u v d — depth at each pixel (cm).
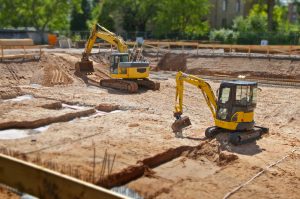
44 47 4247
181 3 5069
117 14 5809
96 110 2038
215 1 6175
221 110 1548
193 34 5316
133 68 2628
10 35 5522
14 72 2909
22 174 574
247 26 5378
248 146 1493
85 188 511
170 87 2808
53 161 1171
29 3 5797
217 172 1238
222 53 3769
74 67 3178
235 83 1508
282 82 2980
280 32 4841
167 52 4000
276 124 1958
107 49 4225
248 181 1163
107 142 1426
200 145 1457
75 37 5559
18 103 2012
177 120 1678
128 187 1095
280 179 1187
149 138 1509
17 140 1423
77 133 1540
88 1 7456
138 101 2305
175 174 1224
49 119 1728
